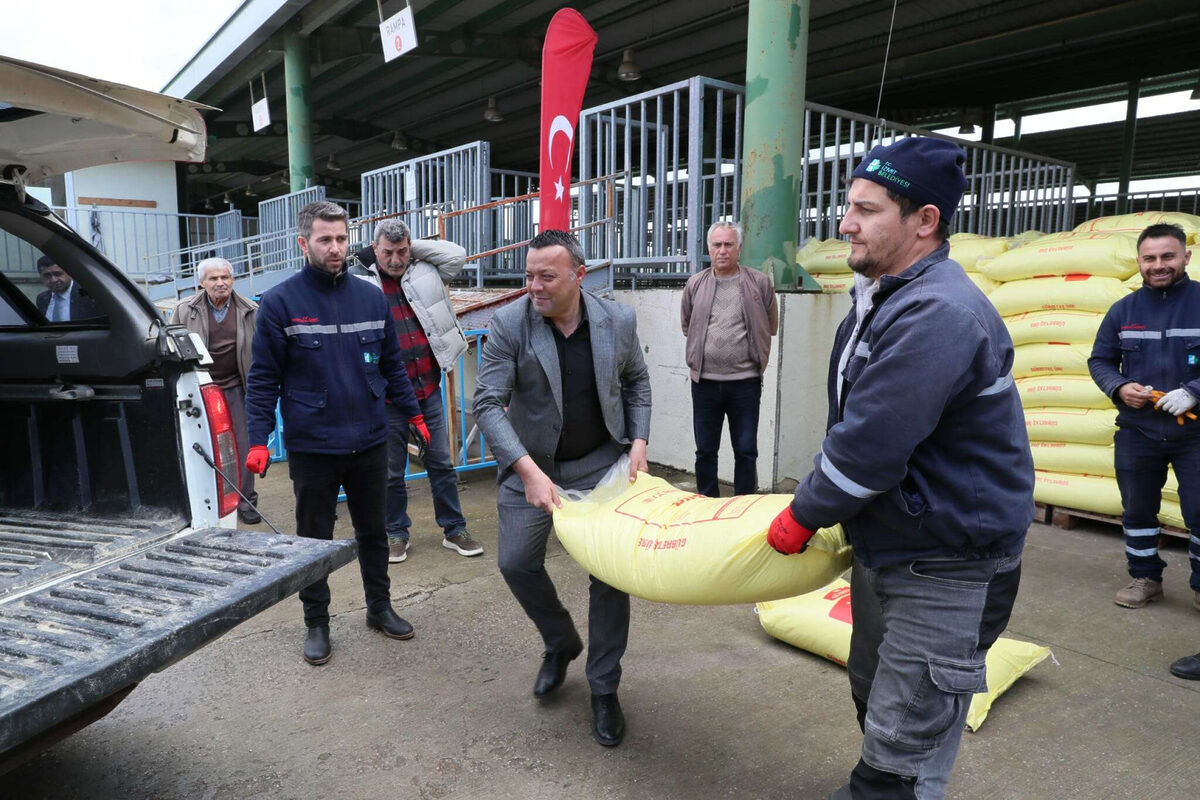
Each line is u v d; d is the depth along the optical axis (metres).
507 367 2.35
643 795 2.14
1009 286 4.55
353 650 3.04
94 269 2.41
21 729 1.39
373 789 2.19
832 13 9.01
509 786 2.19
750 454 4.29
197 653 3.01
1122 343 3.30
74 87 2.00
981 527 1.49
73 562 2.16
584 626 3.25
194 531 2.37
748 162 4.97
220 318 4.54
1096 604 3.42
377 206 9.68
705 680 2.77
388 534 4.00
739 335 4.18
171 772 2.27
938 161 1.50
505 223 8.73
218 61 11.93
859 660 1.89
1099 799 2.11
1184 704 2.59
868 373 1.46
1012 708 2.57
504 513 2.46
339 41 11.48
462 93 14.76
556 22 4.43
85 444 2.59
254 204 30.45
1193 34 8.54
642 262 5.66
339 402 2.80
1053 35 8.88
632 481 2.38
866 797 1.61
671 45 11.12
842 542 1.77
